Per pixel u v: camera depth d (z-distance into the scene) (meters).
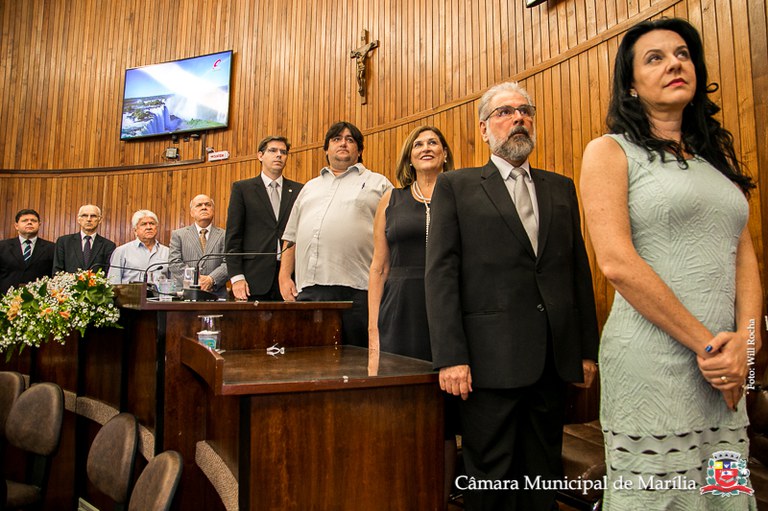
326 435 1.28
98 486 1.75
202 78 6.18
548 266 1.52
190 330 1.89
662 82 1.14
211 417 1.78
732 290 1.09
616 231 1.09
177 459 1.40
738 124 2.55
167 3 6.57
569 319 1.51
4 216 6.70
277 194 3.29
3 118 6.87
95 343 2.48
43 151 6.78
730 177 1.17
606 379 1.17
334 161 2.62
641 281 1.04
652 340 1.09
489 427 1.45
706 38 2.71
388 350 1.93
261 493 1.20
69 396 2.60
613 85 1.25
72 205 6.61
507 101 1.64
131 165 6.47
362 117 5.05
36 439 2.14
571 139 3.40
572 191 1.71
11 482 2.20
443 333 1.44
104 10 6.84
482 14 4.11
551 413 1.50
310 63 5.55
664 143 1.12
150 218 4.76
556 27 3.56
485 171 1.63
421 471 1.38
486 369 1.45
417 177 2.12
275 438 1.23
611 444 1.14
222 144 6.10
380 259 2.12
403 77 4.72
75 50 6.88
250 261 3.04
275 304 2.00
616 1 3.20
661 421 1.07
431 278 1.53
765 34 2.46
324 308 2.12
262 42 5.96
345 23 5.30
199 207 4.25
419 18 4.63
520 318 1.47
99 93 6.71
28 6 7.04
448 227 1.56
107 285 2.23
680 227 1.08
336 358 1.70
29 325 2.24
